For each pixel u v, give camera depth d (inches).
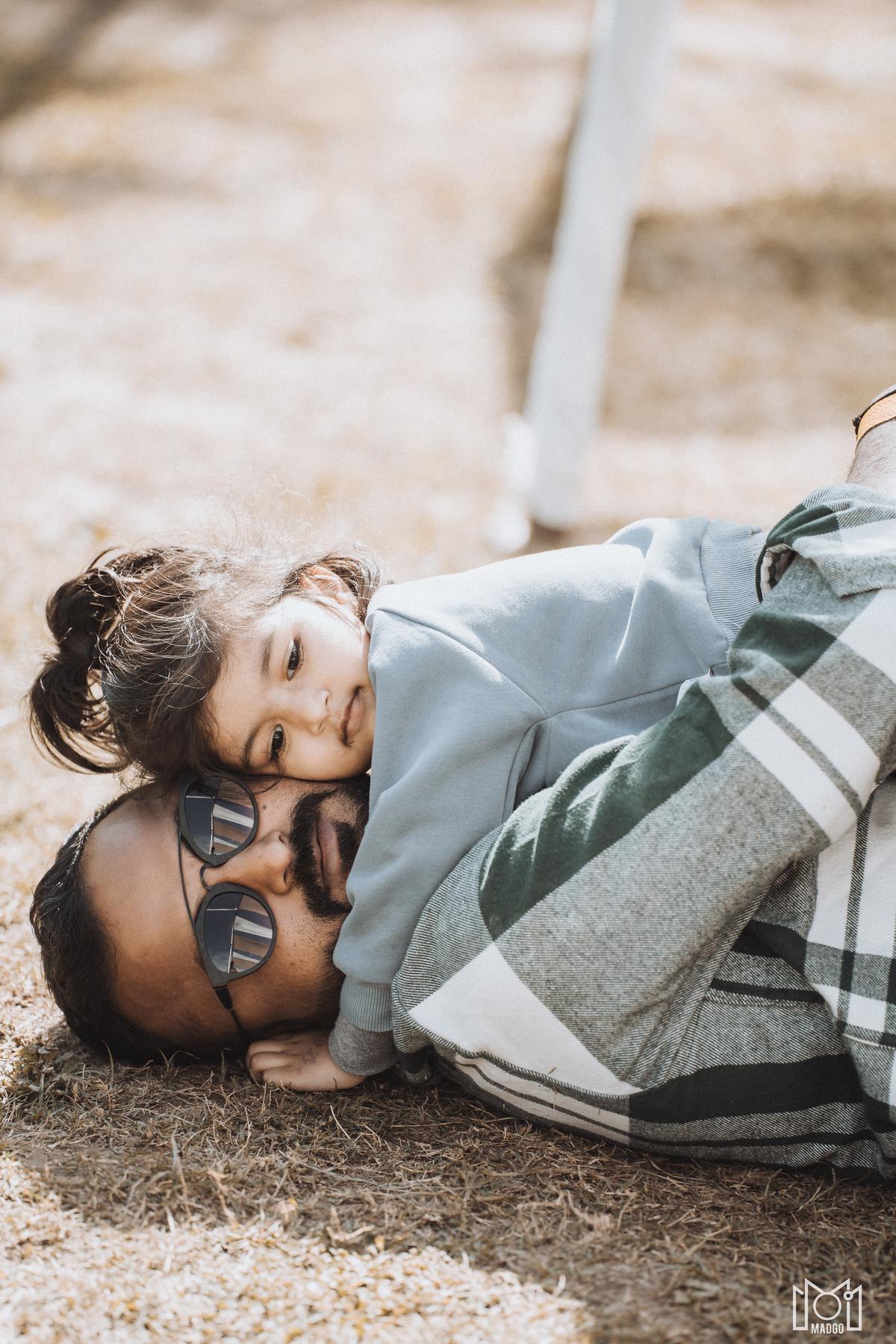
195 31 356.2
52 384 176.6
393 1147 57.8
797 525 54.9
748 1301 45.9
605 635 62.8
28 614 111.8
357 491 144.5
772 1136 53.8
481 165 272.7
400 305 215.9
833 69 313.3
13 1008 68.5
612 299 130.9
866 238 232.8
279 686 61.6
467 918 53.4
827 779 48.3
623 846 50.0
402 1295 46.7
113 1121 58.8
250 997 61.6
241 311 210.1
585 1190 53.6
